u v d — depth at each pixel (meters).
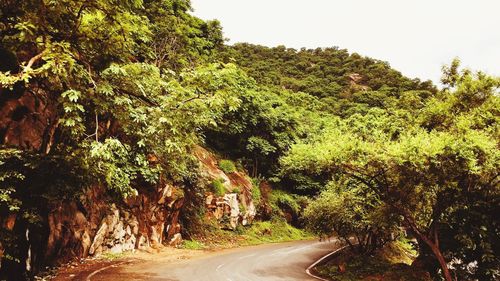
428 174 11.51
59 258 12.60
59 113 8.63
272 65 91.50
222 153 34.66
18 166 7.88
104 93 8.13
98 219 15.54
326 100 69.69
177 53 27.03
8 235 8.20
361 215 19.58
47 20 7.54
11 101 9.88
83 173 8.53
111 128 12.91
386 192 13.37
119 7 8.23
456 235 13.10
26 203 8.63
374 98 65.00
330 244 30.41
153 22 26.20
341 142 12.23
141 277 12.30
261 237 30.55
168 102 8.00
